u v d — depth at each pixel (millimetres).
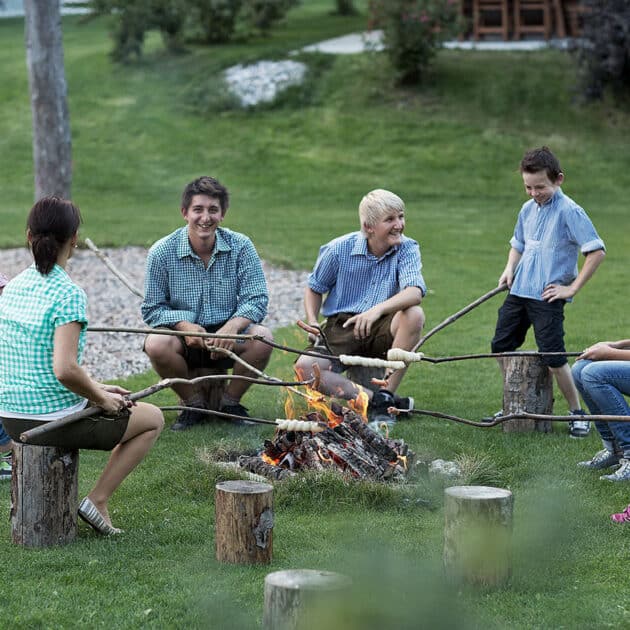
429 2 26250
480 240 17234
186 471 6148
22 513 5086
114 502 5852
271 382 6133
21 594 4523
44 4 15664
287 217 19734
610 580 4707
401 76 26625
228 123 25922
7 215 20016
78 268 14945
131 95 27422
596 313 11820
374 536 5230
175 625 4238
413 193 22266
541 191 7418
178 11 29469
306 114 26109
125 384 8836
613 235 17859
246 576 4723
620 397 6211
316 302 7859
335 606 3799
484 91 26281
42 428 4824
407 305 7480
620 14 24719
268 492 4891
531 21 30219
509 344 7730
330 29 33844
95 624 4238
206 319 7703
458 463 6344
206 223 7504
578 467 6527
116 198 22203
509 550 4609
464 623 4211
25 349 4965
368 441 6281
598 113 25219
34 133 15992
